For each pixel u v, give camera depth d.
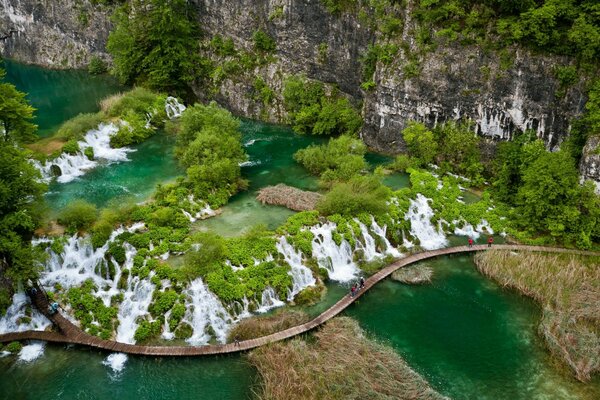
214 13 76.81
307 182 56.81
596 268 44.12
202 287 39.22
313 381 32.69
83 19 91.56
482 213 51.66
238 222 48.12
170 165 58.16
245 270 40.88
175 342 36.91
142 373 34.62
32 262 37.88
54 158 54.44
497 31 54.06
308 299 41.19
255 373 34.62
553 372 35.06
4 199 39.09
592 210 47.34
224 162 52.91
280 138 68.56
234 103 75.56
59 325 37.34
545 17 50.12
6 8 98.00
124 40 76.44
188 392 33.28
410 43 59.75
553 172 48.00
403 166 58.97
